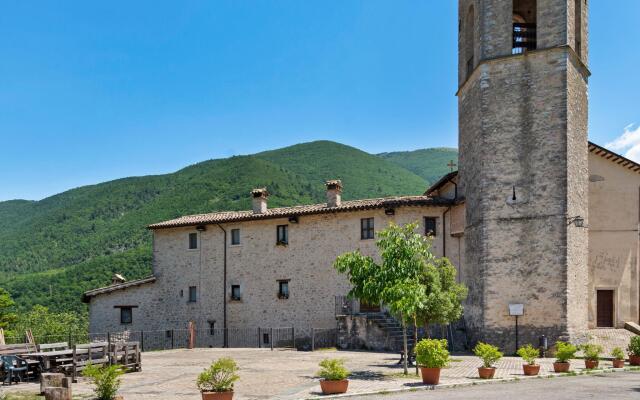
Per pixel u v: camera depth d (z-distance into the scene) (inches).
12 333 1558.8
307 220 1362.0
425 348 696.4
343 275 1301.7
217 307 1449.3
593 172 1252.5
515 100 1072.8
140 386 701.3
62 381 597.6
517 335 1029.2
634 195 1240.2
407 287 728.3
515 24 1162.0
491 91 1092.5
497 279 1053.2
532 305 1026.1
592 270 1229.1
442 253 1235.9
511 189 1060.5
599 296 1229.7
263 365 911.0
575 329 1025.5
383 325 1125.7
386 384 689.0
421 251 778.2
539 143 1048.8
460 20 1256.8
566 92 1039.0
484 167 1083.3
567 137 1032.8
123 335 1489.9
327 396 611.5
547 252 1025.5
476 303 1100.5
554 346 1001.5
